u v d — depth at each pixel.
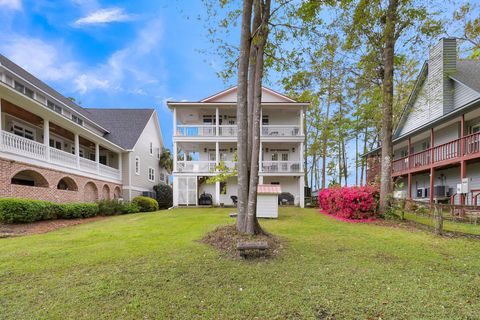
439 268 4.13
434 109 14.27
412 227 7.61
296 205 18.25
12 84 11.82
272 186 10.82
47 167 11.55
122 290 3.31
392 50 9.68
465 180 10.02
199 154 20.11
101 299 3.08
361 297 3.12
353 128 20.38
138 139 21.52
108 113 24.12
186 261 4.36
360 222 8.66
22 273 3.90
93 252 4.96
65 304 2.97
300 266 4.18
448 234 6.57
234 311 2.81
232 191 19.66
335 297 3.12
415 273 3.91
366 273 3.89
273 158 20.06
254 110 5.68
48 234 7.30
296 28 6.24
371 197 9.35
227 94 19.14
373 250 5.11
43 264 4.29
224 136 17.97
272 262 4.36
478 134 9.82
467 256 4.76
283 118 20.42
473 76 12.88
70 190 13.78
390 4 9.12
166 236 6.41
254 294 3.20
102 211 13.76
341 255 4.77
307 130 25.12
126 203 15.80
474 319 2.66
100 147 19.14
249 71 6.20
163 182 29.42
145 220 10.15
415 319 2.65
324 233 6.71
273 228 7.42
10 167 9.51
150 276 3.75
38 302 3.02
